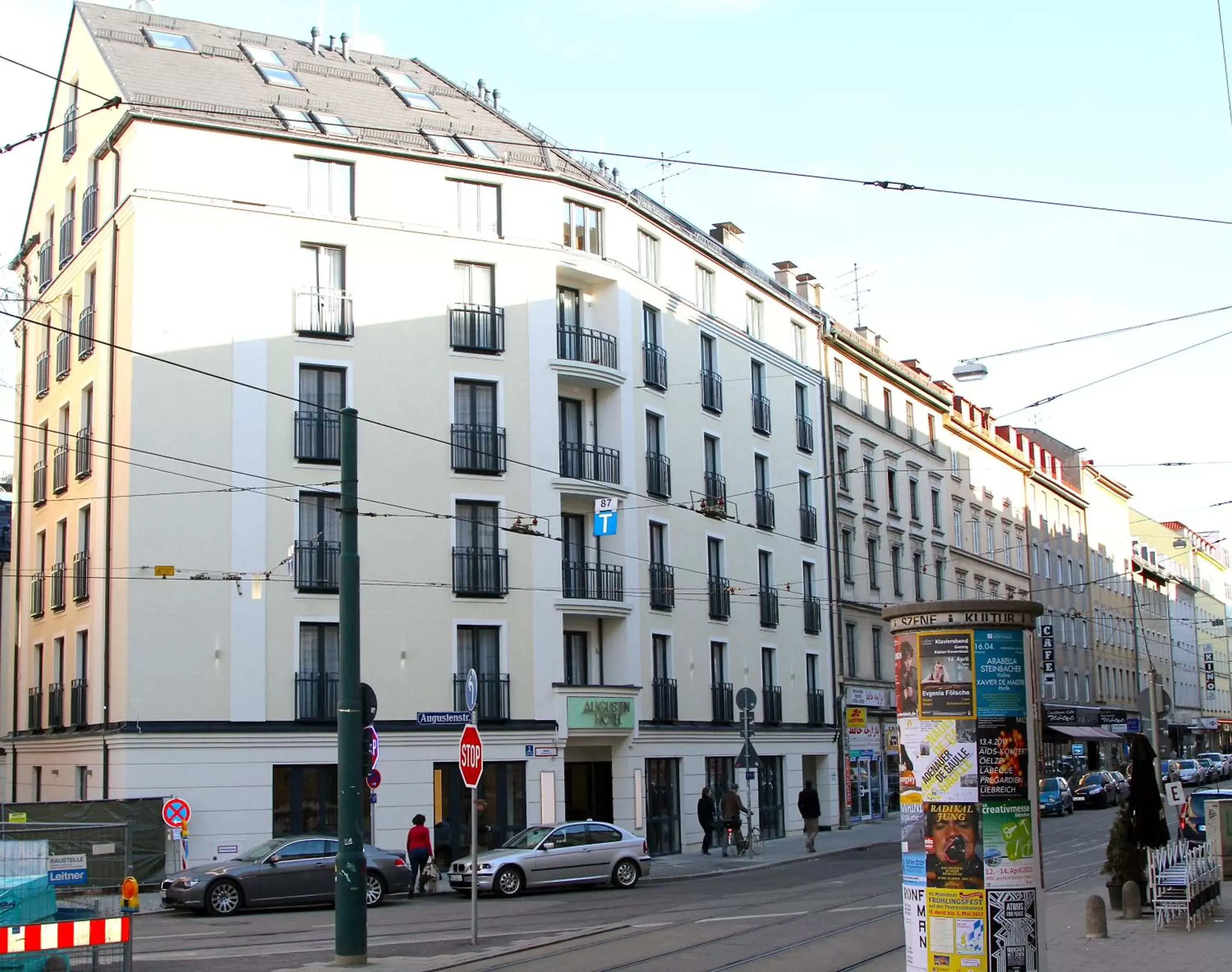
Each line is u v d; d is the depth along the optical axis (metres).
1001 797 12.59
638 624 36.66
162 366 30.59
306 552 31.36
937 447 59.19
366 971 16.25
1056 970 14.74
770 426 45.09
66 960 13.57
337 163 33.22
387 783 31.28
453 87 40.12
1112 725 73.94
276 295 31.89
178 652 29.81
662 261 40.00
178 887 24.17
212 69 34.59
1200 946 16.23
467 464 33.50
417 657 32.12
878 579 51.56
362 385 32.50
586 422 37.00
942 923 12.62
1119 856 19.75
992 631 12.75
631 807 35.47
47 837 14.48
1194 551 109.19
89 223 34.22
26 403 38.72
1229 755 84.44
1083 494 80.56
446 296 33.91
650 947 17.77
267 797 30.02
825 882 27.86
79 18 35.81
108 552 30.95
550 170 36.09
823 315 49.19
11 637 38.44
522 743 32.97
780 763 43.19
